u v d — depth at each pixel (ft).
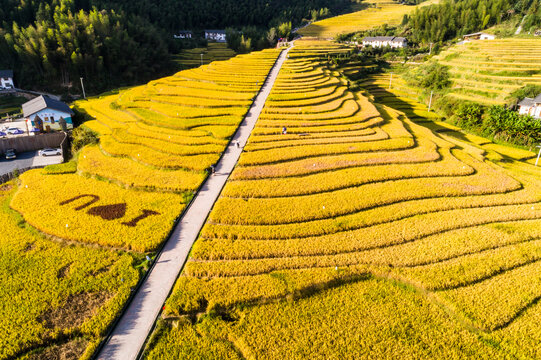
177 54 592.19
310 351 97.04
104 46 451.12
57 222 143.64
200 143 210.18
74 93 429.79
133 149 206.49
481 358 96.84
